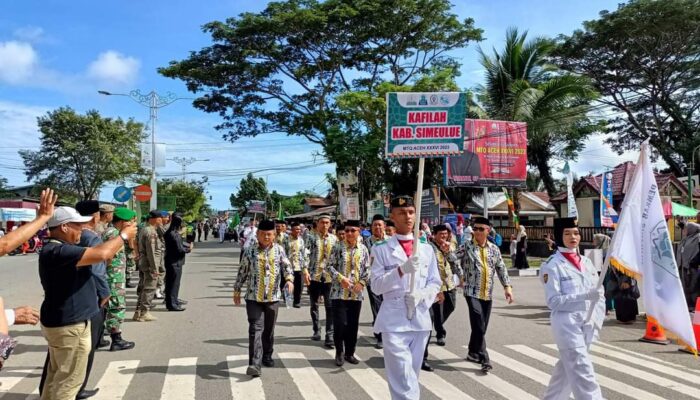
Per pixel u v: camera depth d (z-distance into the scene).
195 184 66.12
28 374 6.20
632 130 37.94
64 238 4.26
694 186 26.69
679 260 10.41
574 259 4.57
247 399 5.25
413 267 3.97
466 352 7.25
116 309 7.24
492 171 23.19
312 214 43.50
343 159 21.05
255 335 6.07
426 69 27.03
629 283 9.46
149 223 9.57
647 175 5.12
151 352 7.14
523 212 34.34
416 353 4.21
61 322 4.12
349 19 24.36
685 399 5.34
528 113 25.02
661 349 7.56
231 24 25.17
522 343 7.81
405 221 4.39
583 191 27.14
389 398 5.32
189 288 14.08
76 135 40.56
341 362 6.52
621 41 32.62
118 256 7.28
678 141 36.62
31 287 14.11
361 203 24.97
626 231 5.11
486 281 6.50
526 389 5.64
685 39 31.73
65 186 39.88
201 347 7.44
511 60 27.89
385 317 4.16
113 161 40.47
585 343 4.36
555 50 34.34
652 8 30.16
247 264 6.20
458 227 19.19
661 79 34.47
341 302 6.56
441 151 4.37
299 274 11.06
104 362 6.62
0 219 34.66
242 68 25.72
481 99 28.36
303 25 24.20
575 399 4.23
